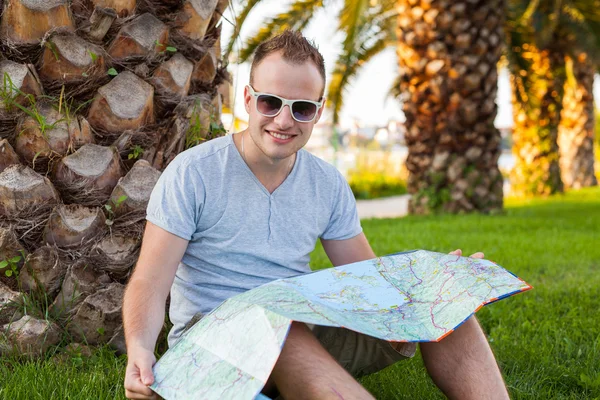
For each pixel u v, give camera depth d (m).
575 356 2.93
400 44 9.20
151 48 2.80
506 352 2.95
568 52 13.53
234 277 2.14
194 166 2.07
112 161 2.73
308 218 2.21
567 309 3.78
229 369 1.63
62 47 2.62
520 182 14.52
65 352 2.65
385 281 2.02
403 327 1.82
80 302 2.71
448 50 8.85
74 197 2.71
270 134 2.04
